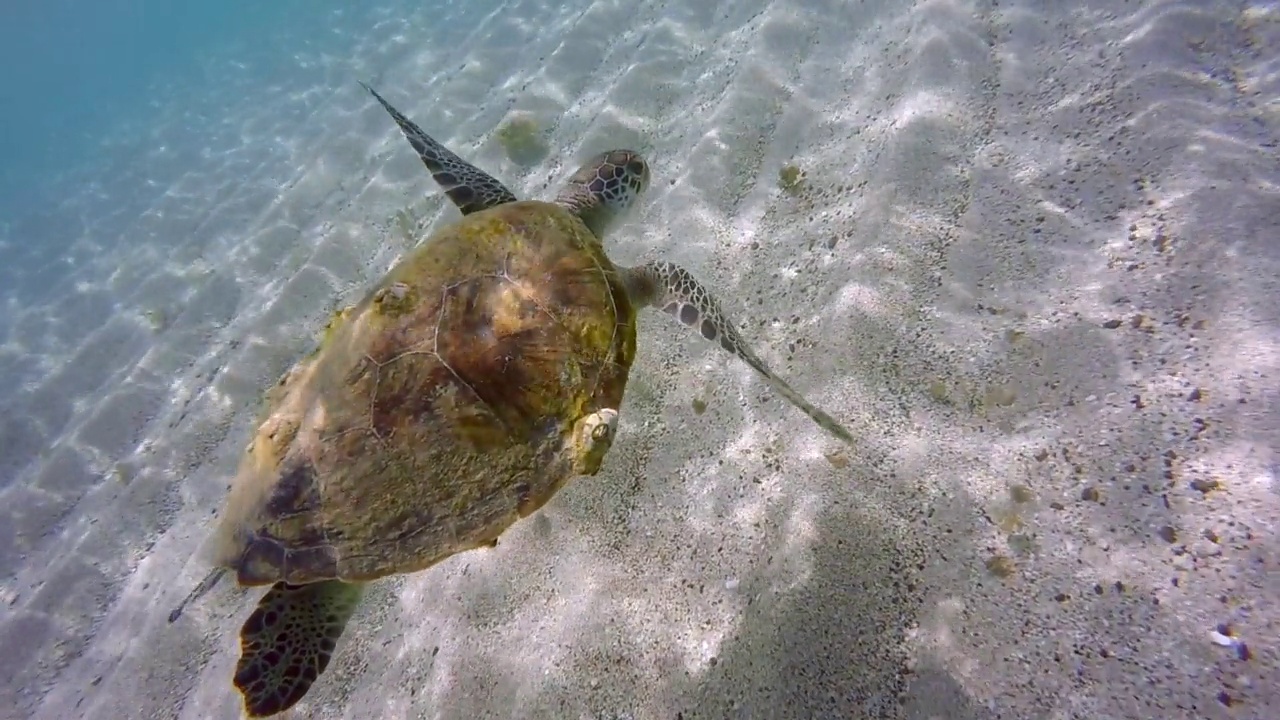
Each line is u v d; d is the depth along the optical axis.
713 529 1.04
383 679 1.12
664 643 0.97
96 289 2.64
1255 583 0.73
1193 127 1.07
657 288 1.13
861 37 1.59
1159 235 1.00
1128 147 1.11
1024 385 0.97
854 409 1.07
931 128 1.31
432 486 0.86
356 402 0.89
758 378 1.18
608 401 0.94
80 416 2.06
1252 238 0.93
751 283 1.33
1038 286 1.05
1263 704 0.68
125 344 2.28
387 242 2.05
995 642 0.80
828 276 1.24
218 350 2.03
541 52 2.36
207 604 1.41
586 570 1.08
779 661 0.89
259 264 2.29
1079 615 0.78
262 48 4.72
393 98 2.78
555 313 0.96
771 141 1.54
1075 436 0.90
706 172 1.55
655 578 1.03
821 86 1.57
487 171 1.99
